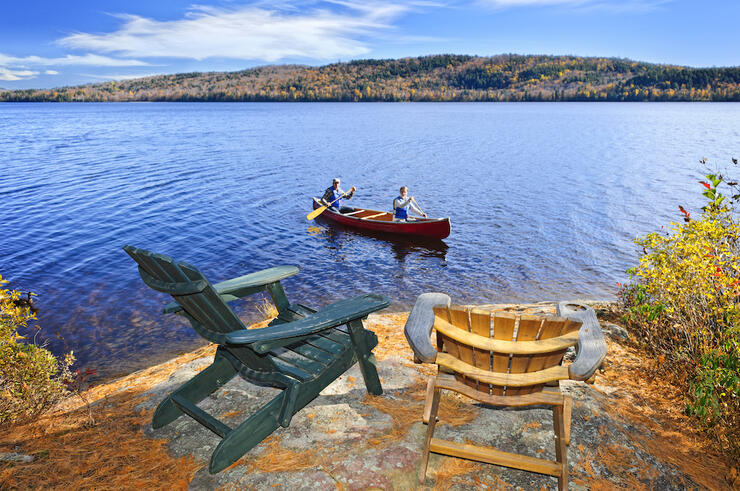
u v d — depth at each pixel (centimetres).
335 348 302
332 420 295
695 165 3316
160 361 718
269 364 276
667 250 476
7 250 1389
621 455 268
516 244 1512
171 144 4728
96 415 323
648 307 435
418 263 1324
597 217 1881
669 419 332
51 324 862
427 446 245
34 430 303
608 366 410
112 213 1894
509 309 632
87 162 3359
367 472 246
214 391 333
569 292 1100
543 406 277
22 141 4981
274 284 351
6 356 346
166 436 290
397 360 390
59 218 1798
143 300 989
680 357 390
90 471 254
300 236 1605
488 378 227
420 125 7938
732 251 435
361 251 1442
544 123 8644
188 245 1484
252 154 3931
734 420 310
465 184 2642
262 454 264
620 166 3306
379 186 2588
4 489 237
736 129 6919
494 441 273
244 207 2042
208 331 273
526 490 239
